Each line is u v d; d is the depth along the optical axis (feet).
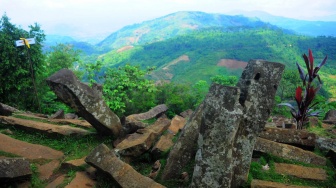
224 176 12.12
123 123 24.06
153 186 13.94
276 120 33.19
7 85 62.75
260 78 13.61
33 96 70.59
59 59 101.65
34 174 16.14
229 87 12.19
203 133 12.51
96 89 24.20
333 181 15.19
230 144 12.07
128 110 54.65
